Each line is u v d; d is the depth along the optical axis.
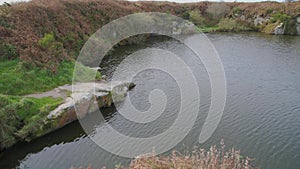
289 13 54.62
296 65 29.58
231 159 9.73
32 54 21.14
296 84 23.75
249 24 58.00
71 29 30.22
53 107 16.50
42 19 27.88
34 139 15.05
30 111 15.88
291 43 41.94
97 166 12.83
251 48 37.91
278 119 17.39
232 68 28.33
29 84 18.75
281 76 25.94
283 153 13.94
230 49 37.12
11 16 24.89
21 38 22.55
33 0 31.05
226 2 67.69
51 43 23.91
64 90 19.09
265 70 27.77
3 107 15.02
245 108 18.83
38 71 20.09
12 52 20.62
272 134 15.62
